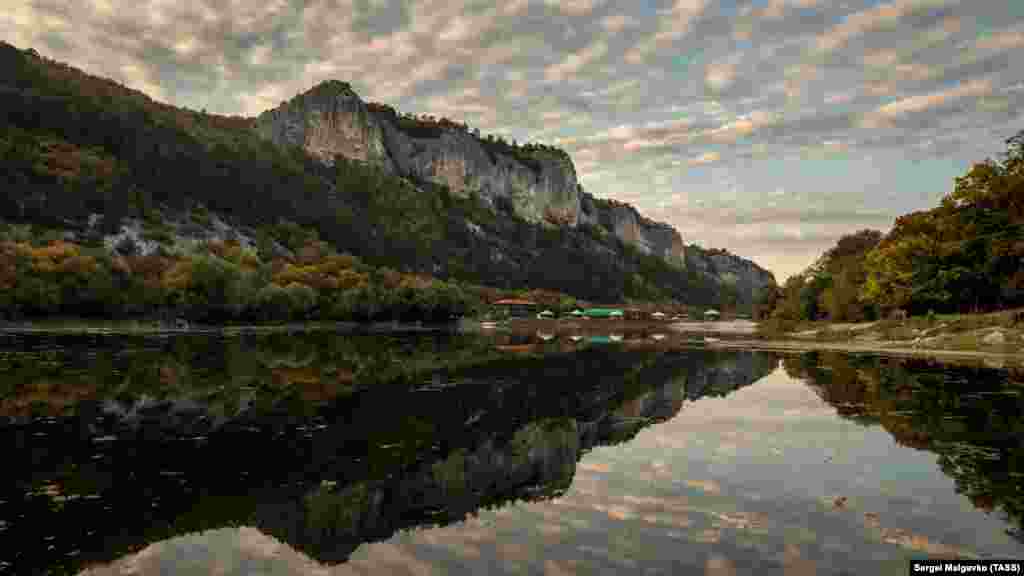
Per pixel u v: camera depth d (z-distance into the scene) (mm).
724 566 8812
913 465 14625
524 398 26016
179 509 11680
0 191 92438
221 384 28312
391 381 31078
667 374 35594
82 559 9336
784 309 104688
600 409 23500
